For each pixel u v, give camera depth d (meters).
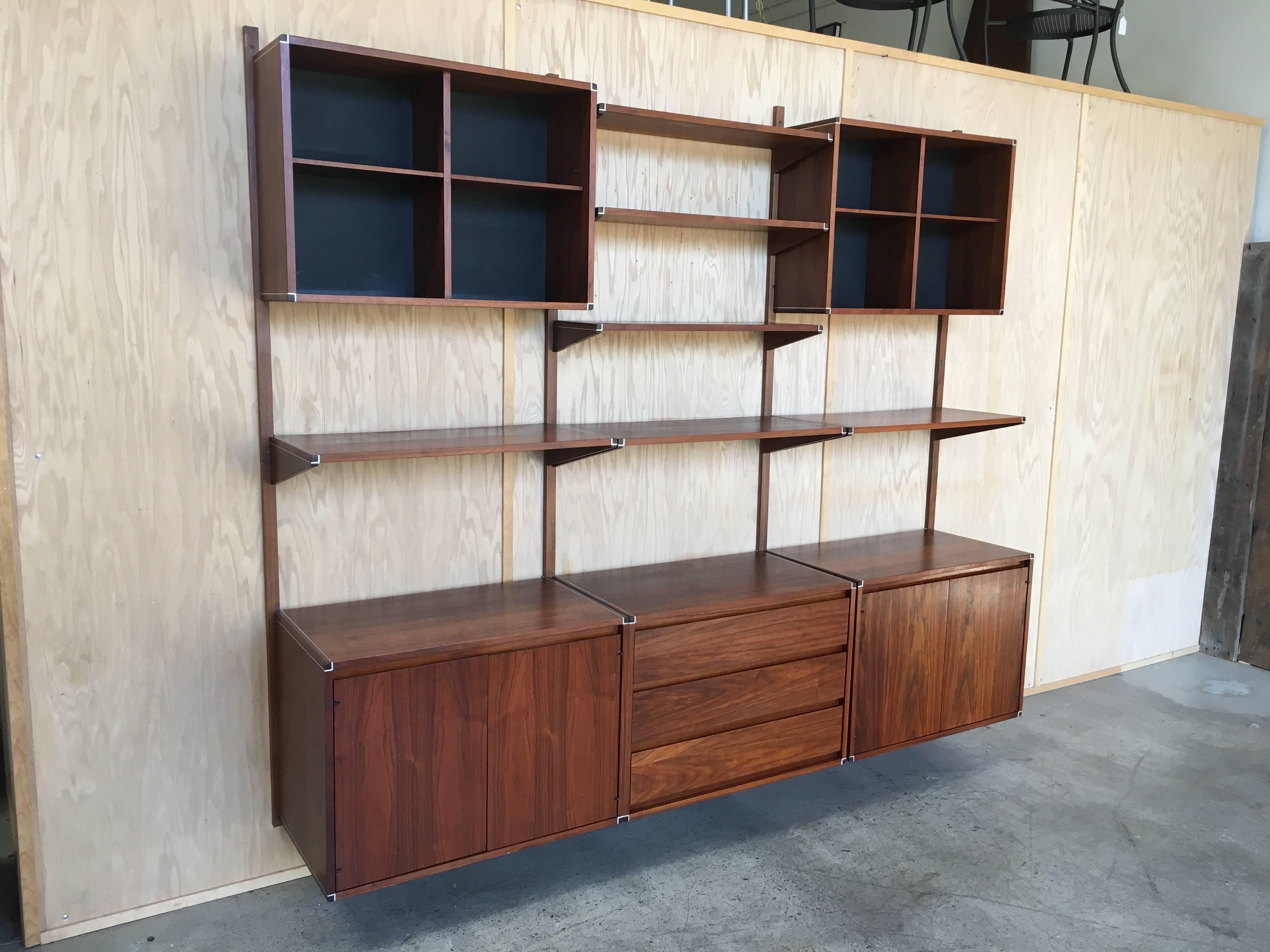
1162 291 3.95
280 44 1.97
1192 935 2.40
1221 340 4.21
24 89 1.99
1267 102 4.02
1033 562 3.65
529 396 2.70
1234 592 4.37
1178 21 4.28
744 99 2.89
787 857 2.73
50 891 2.26
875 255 3.11
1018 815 2.98
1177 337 4.05
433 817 2.21
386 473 2.52
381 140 2.36
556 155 2.53
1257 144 4.09
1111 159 3.67
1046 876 2.65
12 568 2.09
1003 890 2.58
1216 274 4.11
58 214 2.05
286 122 2.00
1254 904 2.54
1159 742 3.52
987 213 3.15
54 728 2.20
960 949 2.32
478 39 2.45
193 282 2.21
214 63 2.16
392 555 2.56
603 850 2.76
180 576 2.30
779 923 2.42
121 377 2.16
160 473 2.24
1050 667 4.00
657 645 2.49
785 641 2.71
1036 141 3.46
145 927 2.35
